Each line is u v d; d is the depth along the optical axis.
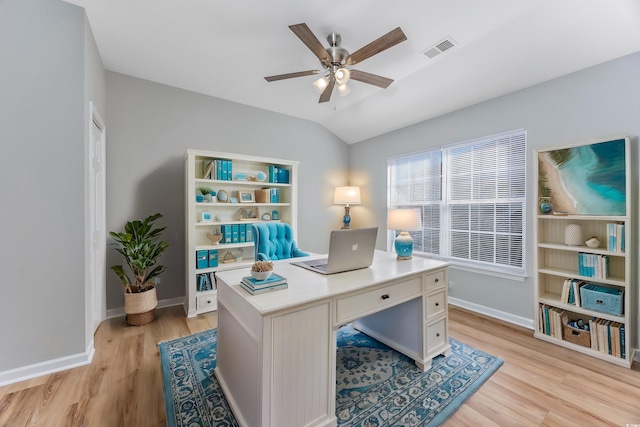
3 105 1.84
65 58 2.03
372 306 1.70
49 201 1.98
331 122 4.48
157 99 3.23
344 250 1.85
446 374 1.96
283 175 3.94
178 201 3.36
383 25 2.19
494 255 3.02
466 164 3.28
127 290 2.81
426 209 3.74
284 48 2.55
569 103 2.44
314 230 4.58
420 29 2.22
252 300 1.35
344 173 4.94
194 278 3.06
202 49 2.57
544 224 2.65
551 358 2.18
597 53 2.19
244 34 2.35
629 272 2.05
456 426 1.50
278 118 4.16
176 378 1.88
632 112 2.12
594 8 1.88
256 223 3.28
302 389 1.38
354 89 3.37
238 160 3.65
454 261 3.38
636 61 2.10
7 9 1.85
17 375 1.87
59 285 2.01
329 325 1.49
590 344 2.22
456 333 2.61
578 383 1.86
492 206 3.03
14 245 1.88
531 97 2.69
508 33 2.23
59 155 2.01
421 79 2.99
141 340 2.46
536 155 2.55
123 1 1.99
